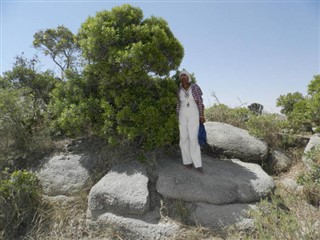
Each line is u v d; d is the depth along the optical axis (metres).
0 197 5.51
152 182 5.84
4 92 6.96
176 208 5.35
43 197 5.96
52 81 8.26
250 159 6.94
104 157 6.48
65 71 7.03
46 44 9.47
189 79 6.05
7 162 6.84
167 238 4.89
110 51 5.98
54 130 7.32
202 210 5.25
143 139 6.55
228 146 6.96
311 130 8.43
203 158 6.71
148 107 6.07
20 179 5.75
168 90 6.33
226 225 5.01
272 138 7.58
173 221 5.19
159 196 5.62
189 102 5.92
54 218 5.53
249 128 7.84
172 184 5.59
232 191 5.52
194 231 4.95
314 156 6.30
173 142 6.77
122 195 5.40
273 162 7.07
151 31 6.21
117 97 6.20
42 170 6.47
